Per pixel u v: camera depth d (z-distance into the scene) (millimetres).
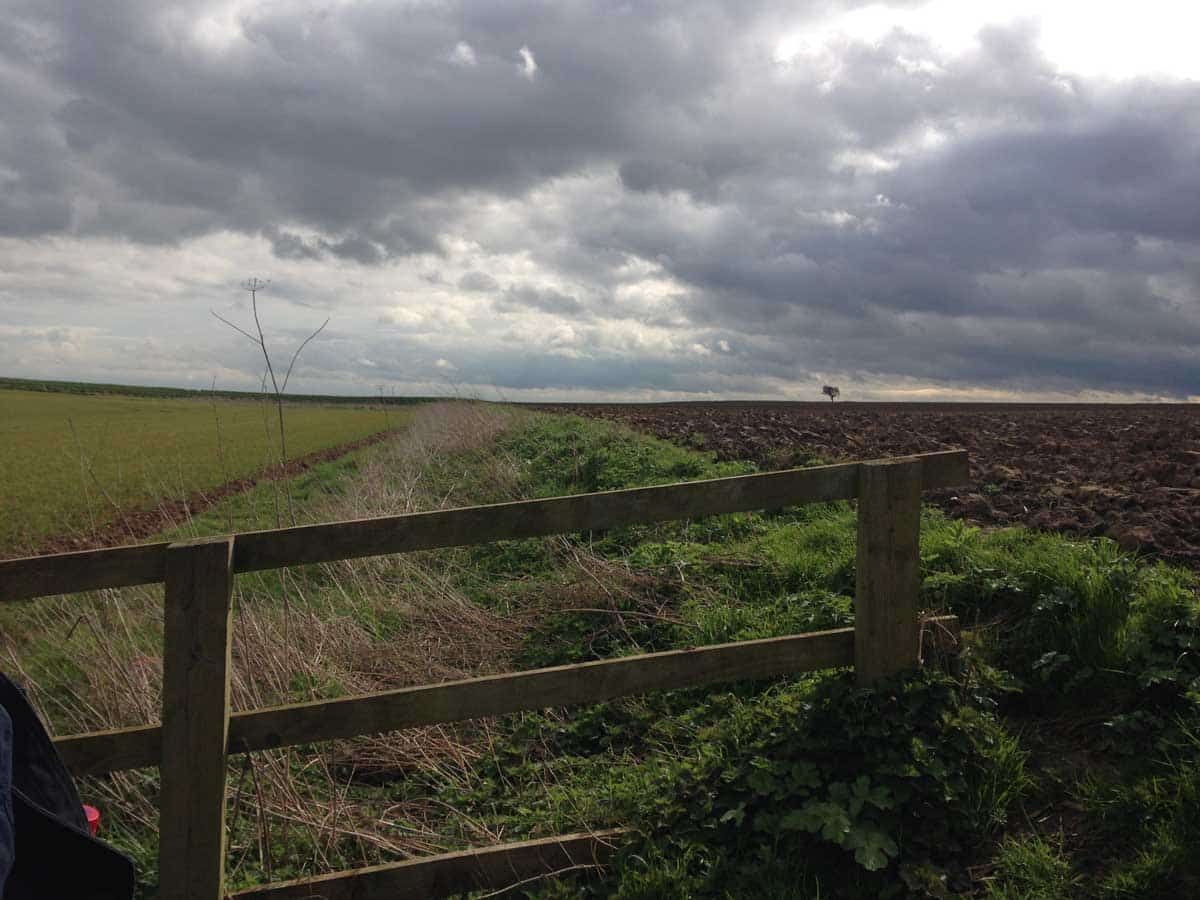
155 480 18828
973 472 10117
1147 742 3566
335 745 4992
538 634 6441
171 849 3266
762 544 6988
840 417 30859
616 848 3615
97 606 6258
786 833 3363
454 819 4258
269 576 8070
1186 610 4086
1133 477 9461
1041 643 4293
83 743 3312
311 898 3496
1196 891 2865
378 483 11086
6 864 1937
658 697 4996
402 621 6824
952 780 3441
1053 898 2984
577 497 3652
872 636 3799
